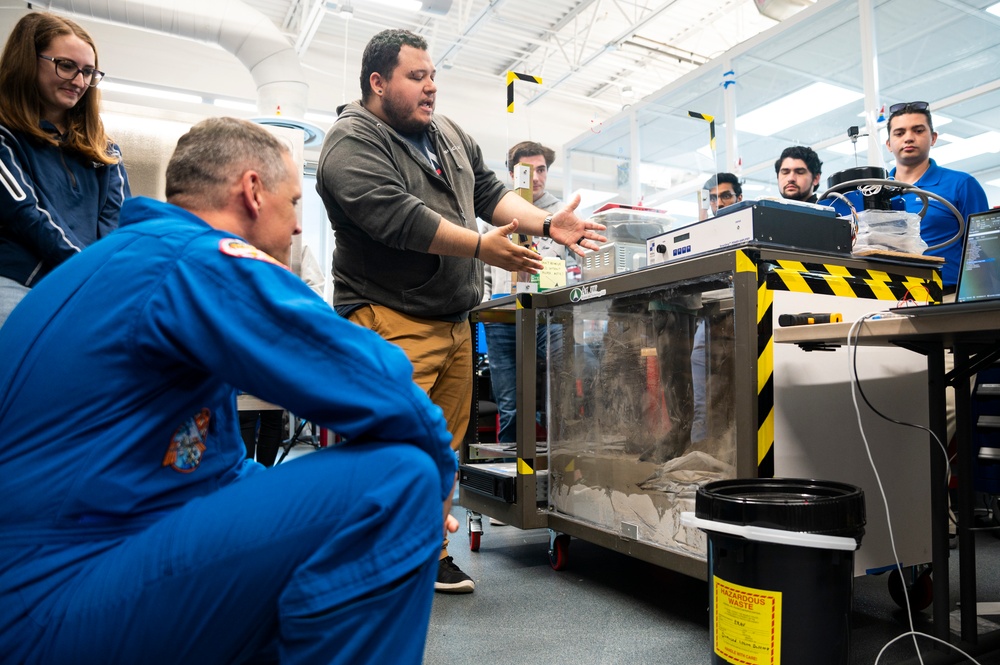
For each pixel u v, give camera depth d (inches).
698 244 68.9
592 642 62.0
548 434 91.9
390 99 69.6
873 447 67.6
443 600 74.9
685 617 68.4
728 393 66.5
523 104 320.2
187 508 29.7
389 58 68.8
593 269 99.4
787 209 64.2
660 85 320.8
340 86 283.6
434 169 72.3
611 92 330.0
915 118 111.4
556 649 60.4
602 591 77.8
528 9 257.6
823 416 64.6
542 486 91.0
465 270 72.7
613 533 76.8
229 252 30.5
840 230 68.3
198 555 28.3
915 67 181.6
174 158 35.9
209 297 29.4
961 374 57.2
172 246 30.8
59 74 58.7
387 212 64.2
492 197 82.4
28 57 57.6
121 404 29.7
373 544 29.0
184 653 28.7
